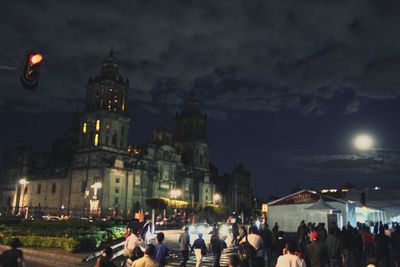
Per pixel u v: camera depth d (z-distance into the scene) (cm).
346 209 4059
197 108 14625
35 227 3347
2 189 12769
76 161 10575
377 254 2300
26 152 12500
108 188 9794
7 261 1277
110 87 10888
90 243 2873
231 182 14625
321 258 1512
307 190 4409
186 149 13925
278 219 4522
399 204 4956
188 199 12650
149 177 11269
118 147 10538
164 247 1689
